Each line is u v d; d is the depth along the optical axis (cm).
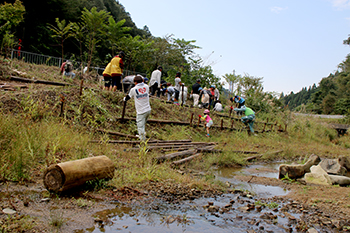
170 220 316
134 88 752
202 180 509
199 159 717
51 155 448
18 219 265
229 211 372
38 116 634
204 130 1197
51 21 3275
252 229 314
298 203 432
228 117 1549
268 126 1723
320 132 1873
